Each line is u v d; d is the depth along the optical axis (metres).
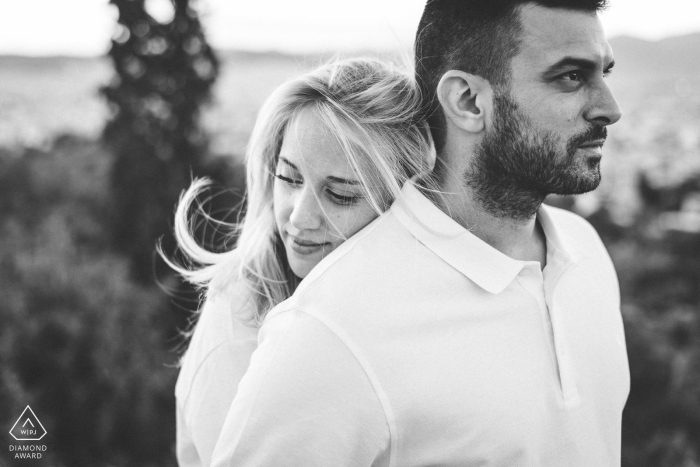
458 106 1.22
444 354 1.11
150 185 10.94
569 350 1.25
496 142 1.19
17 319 7.04
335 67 1.36
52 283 7.83
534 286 1.23
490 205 1.25
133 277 10.38
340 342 1.09
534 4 1.12
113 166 11.36
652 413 11.33
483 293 1.18
